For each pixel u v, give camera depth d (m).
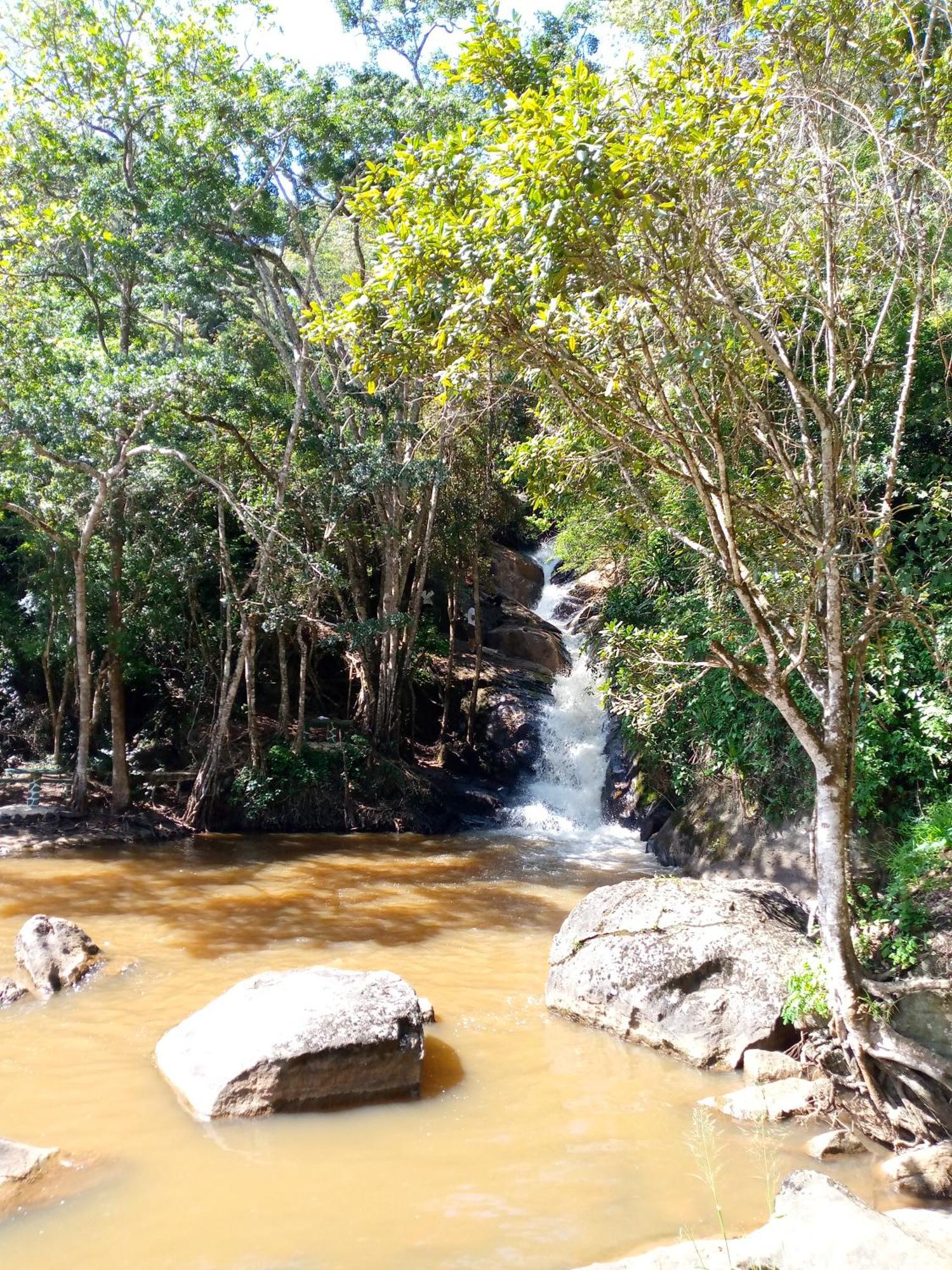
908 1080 6.66
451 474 21.94
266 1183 5.83
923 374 11.36
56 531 18.84
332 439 19.73
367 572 25.19
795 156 7.25
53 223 17.31
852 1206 4.78
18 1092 7.01
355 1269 4.98
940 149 7.12
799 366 8.36
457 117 19.20
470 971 10.41
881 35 7.09
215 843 18.16
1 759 21.70
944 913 8.43
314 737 22.45
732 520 6.83
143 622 20.73
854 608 9.52
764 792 13.51
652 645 8.27
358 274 6.84
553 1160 6.22
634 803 19.72
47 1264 4.97
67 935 10.08
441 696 25.73
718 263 7.14
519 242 5.95
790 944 8.50
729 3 7.21
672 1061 7.94
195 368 16.73
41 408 16.22
